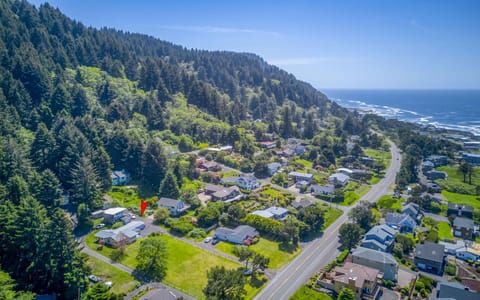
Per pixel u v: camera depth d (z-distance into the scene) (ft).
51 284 141.49
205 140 415.44
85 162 241.76
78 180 235.40
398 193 312.09
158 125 395.14
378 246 193.88
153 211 245.86
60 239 146.61
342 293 144.25
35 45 411.54
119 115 366.84
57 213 151.74
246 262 177.17
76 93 344.08
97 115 349.61
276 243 210.38
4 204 160.25
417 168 412.36
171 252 190.08
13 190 182.70
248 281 165.99
